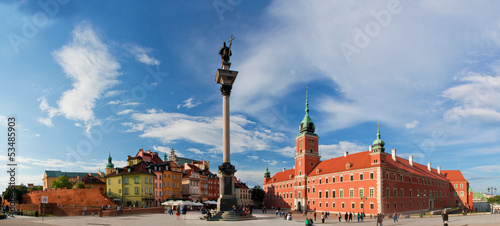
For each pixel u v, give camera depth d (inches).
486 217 2625.5
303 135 4938.5
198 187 5103.3
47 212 2726.4
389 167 3580.2
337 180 4067.4
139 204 3737.7
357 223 2342.5
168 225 1476.4
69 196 3405.5
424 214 3420.3
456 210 4001.0
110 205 3159.5
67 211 2645.2
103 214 2303.2
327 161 4692.4
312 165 4923.7
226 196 1819.6
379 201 3368.6
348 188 3850.9
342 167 4092.0
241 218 1747.0
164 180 4259.4
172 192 4419.3
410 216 3307.1
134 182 3818.9
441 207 4687.5
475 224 1808.6
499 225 1702.8
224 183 1827.0
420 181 4188.0
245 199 7052.2
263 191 6530.5
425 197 4244.6
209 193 5511.8
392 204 3501.5
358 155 4065.0
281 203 5772.6
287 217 2187.5
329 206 4183.1
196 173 5093.5
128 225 1493.6
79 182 4522.6
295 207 5007.4
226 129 1893.5
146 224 1544.0
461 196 5255.9
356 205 3688.5
